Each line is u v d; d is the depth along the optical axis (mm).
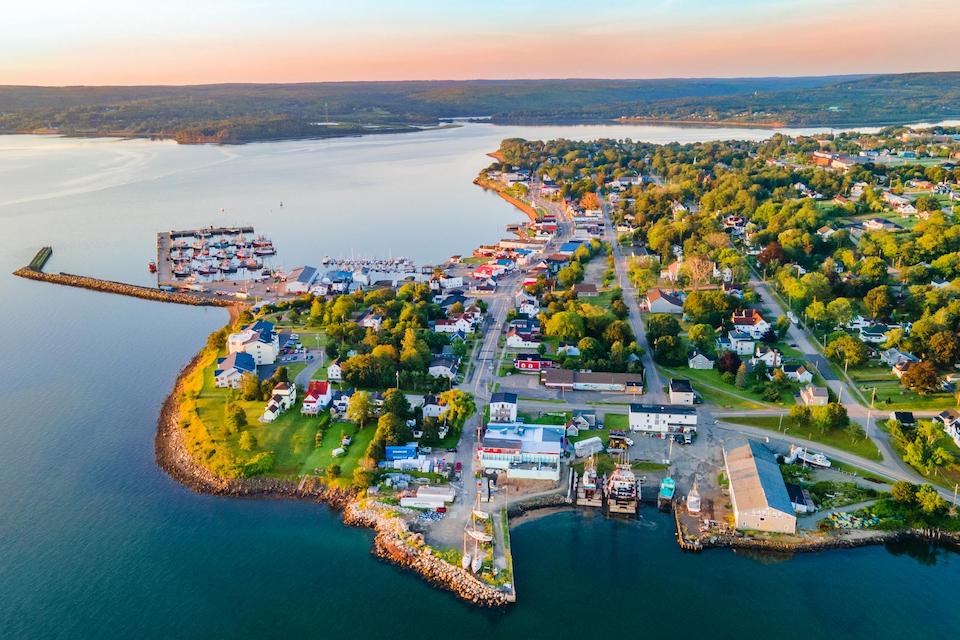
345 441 182625
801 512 155500
